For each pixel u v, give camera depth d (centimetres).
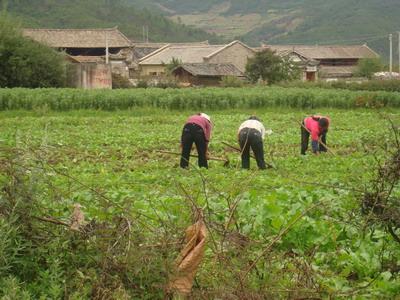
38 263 652
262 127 1727
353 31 18812
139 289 618
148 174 1568
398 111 4181
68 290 618
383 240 848
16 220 641
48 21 12288
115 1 15188
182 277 624
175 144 2392
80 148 2130
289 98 4291
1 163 683
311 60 9388
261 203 1026
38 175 698
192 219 691
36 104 3750
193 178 1414
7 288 573
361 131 2853
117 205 714
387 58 16262
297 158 1916
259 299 626
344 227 925
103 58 8438
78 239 655
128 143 2384
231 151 2233
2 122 3044
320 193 1188
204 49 9025
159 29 15338
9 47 5091
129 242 638
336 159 1870
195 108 4097
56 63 5262
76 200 935
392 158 739
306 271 695
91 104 3888
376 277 736
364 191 749
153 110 3869
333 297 680
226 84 6588
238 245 686
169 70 7838
